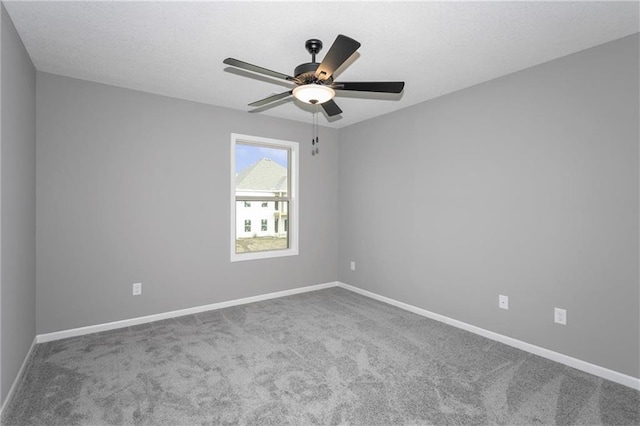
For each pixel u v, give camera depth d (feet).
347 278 15.66
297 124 14.71
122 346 9.26
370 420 6.15
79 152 10.01
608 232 7.64
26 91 8.16
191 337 9.92
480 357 8.70
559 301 8.48
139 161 11.02
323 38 7.59
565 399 6.84
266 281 13.97
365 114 13.58
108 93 10.46
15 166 7.12
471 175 10.43
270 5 6.33
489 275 10.00
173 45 7.96
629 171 7.32
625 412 6.42
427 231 11.86
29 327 8.54
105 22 6.95
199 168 12.19
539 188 8.82
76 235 10.00
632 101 7.27
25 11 6.51
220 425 5.99
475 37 7.47
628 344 7.38
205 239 12.37
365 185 14.55
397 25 6.99
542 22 6.82
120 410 6.39
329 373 7.82
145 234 11.17
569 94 8.23
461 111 10.70
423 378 7.63
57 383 7.31
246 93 11.25
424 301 11.99
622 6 6.25
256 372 7.84
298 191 14.82
